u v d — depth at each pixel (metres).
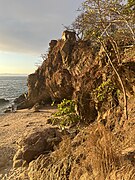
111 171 5.88
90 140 8.01
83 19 11.88
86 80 16.81
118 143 7.55
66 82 33.28
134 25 11.27
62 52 33.88
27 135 13.33
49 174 8.21
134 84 10.80
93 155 6.65
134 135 7.48
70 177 7.12
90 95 15.65
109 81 12.84
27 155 11.77
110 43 13.31
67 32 35.34
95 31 11.95
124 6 10.73
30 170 9.98
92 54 22.28
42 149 11.95
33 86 41.28
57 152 9.38
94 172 6.32
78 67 26.75
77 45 32.19
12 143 16.77
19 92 86.19
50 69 37.91
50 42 41.12
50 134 13.02
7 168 12.27
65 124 16.08
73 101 16.95
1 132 21.53
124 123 9.23
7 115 33.78
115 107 11.89
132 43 12.96
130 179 5.14
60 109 17.03
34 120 27.05
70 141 10.27
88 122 15.40
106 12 10.99
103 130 7.91
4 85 137.62
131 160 5.96
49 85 37.44
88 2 11.12
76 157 7.72
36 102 40.97
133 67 10.96
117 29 12.28
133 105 10.15
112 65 11.14
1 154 14.43
